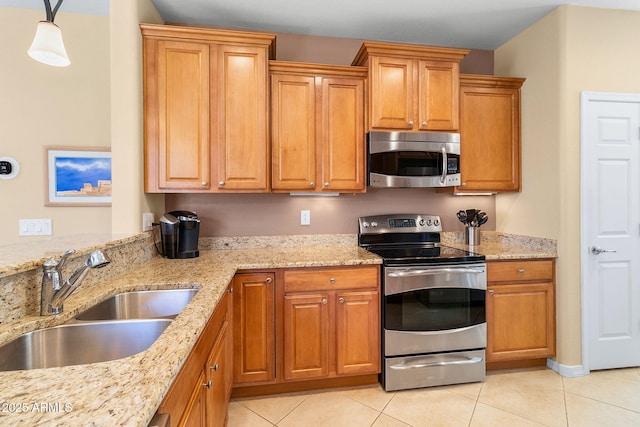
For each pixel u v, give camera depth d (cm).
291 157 226
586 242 227
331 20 244
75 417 54
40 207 240
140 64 199
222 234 250
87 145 244
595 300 231
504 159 259
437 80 237
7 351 91
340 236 264
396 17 239
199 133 207
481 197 290
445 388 212
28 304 106
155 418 68
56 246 137
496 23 250
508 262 227
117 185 194
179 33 203
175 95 205
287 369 201
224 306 162
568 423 176
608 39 231
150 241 210
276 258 212
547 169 238
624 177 233
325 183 230
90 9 236
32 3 228
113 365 73
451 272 212
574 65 226
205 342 116
